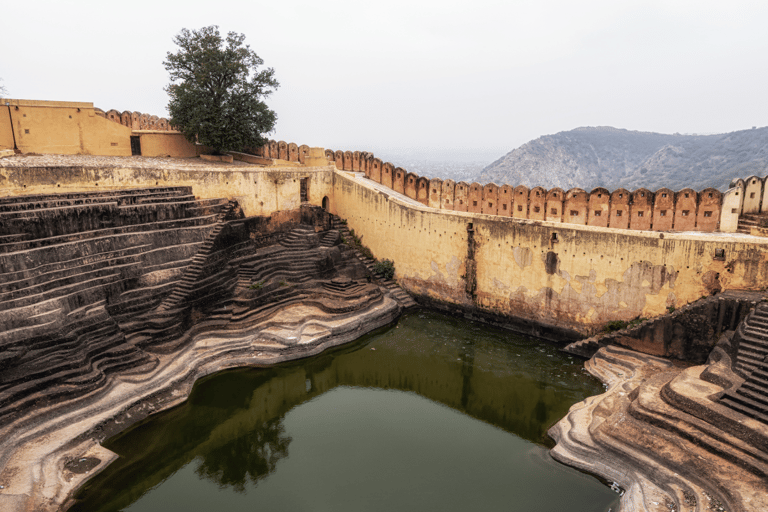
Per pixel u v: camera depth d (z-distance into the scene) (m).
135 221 17.23
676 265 15.32
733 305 13.61
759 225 15.86
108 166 17.91
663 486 9.51
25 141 19.75
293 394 16.12
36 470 10.02
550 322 18.42
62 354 12.66
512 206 20.31
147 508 10.35
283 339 16.81
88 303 14.48
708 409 10.42
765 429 9.55
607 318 16.91
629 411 11.51
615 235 16.27
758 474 8.93
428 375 17.00
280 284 20.19
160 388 13.61
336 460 12.09
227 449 12.89
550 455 11.75
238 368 16.00
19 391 11.41
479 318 20.55
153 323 15.52
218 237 18.78
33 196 15.41
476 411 14.70
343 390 16.38
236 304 18.25
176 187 19.34
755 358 11.88
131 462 11.59
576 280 17.42
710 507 8.59
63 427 11.45
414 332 19.70
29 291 13.17
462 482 11.02
